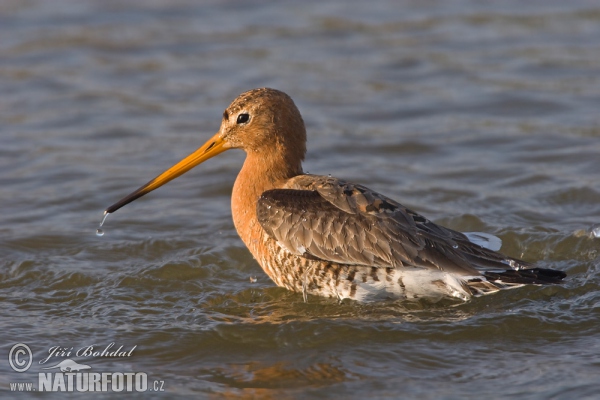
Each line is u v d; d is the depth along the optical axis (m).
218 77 24.00
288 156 13.82
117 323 12.55
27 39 25.88
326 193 12.91
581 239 14.89
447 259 12.40
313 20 28.14
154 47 25.91
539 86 23.20
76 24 27.08
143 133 20.72
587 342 11.68
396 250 12.39
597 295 12.96
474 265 12.45
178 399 10.55
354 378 10.94
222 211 17.03
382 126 21.22
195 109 22.11
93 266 14.62
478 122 21.30
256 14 28.61
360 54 25.67
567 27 27.33
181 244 15.48
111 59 25.08
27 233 15.81
